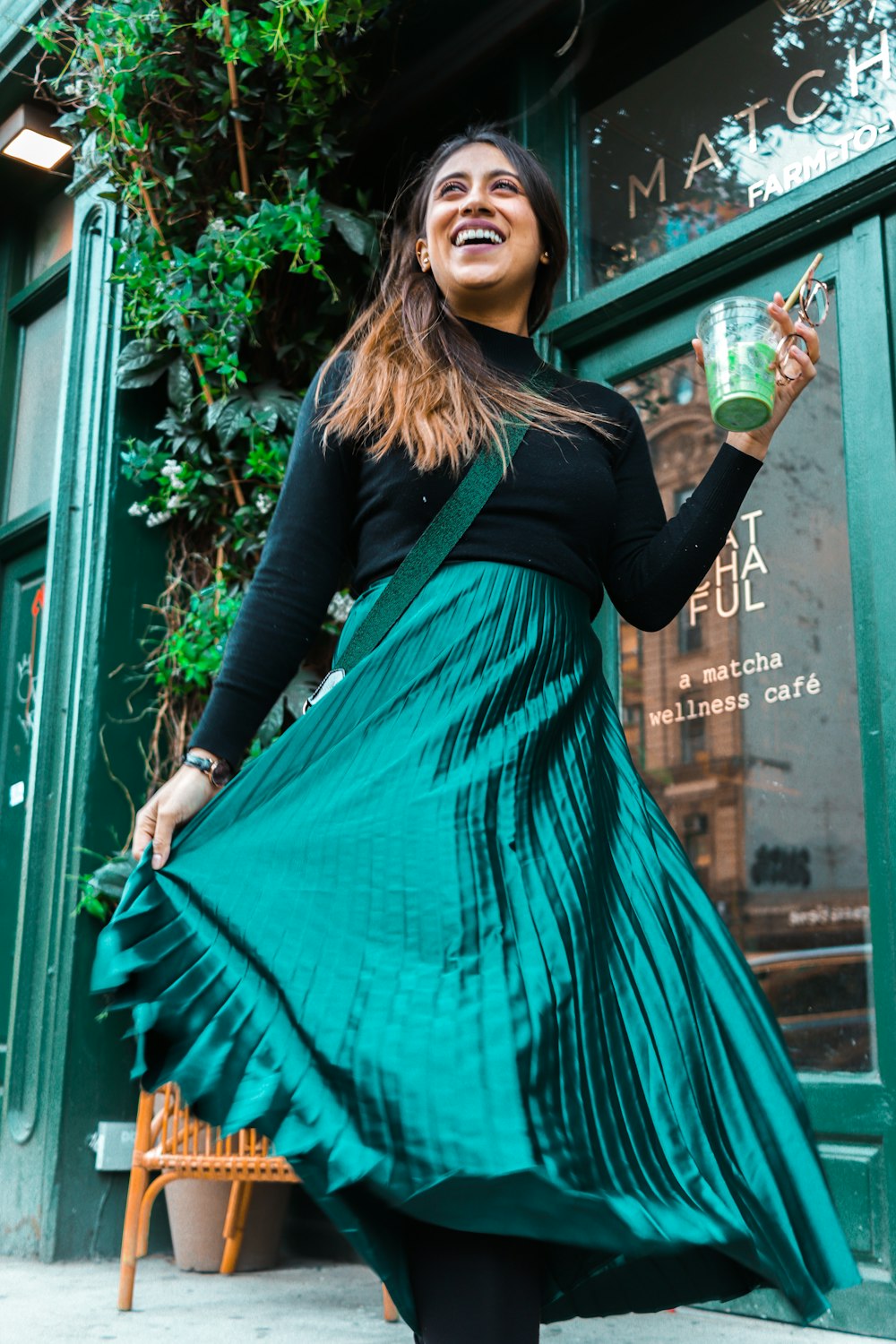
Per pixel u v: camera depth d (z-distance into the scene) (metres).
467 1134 0.90
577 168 3.66
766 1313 2.60
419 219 1.52
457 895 1.03
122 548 3.95
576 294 3.59
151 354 3.93
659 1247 0.87
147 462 3.88
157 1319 2.69
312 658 3.69
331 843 1.09
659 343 3.37
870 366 2.86
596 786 1.15
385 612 1.20
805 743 2.91
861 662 2.79
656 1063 1.01
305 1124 0.94
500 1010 0.97
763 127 3.21
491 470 1.24
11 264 5.33
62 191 5.13
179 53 3.75
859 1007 2.70
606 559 1.42
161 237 3.85
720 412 1.29
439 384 1.28
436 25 3.80
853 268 2.93
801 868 2.87
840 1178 2.58
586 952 1.03
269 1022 1.01
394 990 0.99
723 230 3.12
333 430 1.30
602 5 3.56
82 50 3.85
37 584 4.96
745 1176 0.99
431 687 1.14
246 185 3.82
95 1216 3.51
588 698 1.21
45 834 3.92
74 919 3.65
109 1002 1.08
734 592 3.12
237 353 3.85
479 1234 0.95
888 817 2.67
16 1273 3.28
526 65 3.71
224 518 3.87
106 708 3.83
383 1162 0.90
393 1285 0.94
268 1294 2.99
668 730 3.19
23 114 4.48
